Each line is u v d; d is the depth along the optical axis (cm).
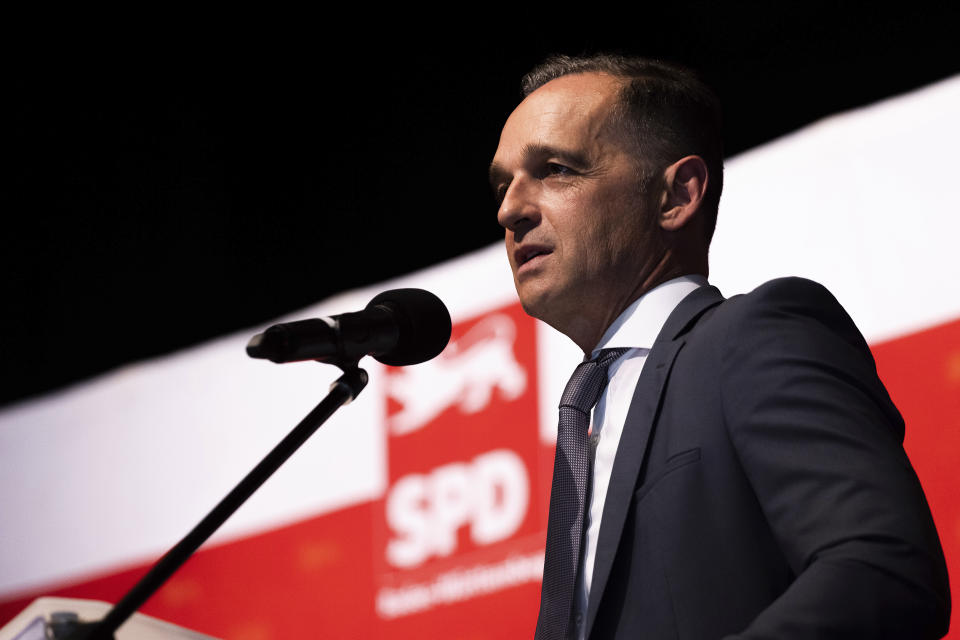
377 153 740
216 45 752
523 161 301
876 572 190
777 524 212
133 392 797
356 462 680
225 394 755
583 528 257
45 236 851
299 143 767
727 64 623
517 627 585
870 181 540
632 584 232
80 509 795
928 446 496
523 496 607
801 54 602
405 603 634
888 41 575
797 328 234
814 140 561
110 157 821
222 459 743
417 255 719
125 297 826
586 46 654
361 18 711
